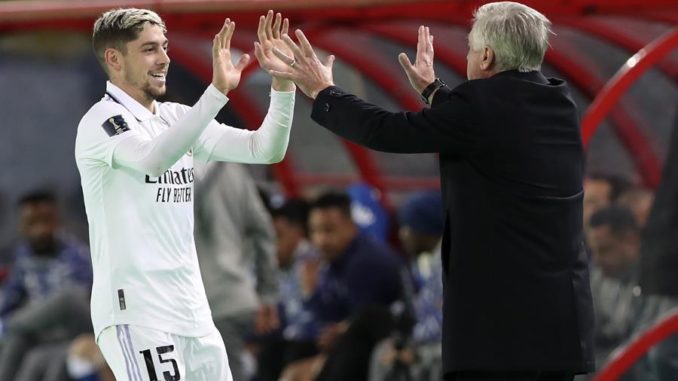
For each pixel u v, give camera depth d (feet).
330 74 63.26
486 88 60.64
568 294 60.85
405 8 94.84
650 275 89.56
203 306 62.75
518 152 60.29
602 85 105.50
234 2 95.66
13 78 180.45
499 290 60.49
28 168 181.27
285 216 113.19
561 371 61.16
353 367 98.37
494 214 60.49
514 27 61.36
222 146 64.03
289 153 126.93
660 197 90.02
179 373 61.16
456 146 60.44
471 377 61.46
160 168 58.90
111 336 61.31
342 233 104.17
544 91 61.31
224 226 93.30
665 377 88.53
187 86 138.21
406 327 98.12
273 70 62.69
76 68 180.04
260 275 97.09
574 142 62.08
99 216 61.36
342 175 126.82
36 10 98.53
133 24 61.31
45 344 107.04
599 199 93.91
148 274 60.90
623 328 89.56
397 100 116.26
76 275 112.98
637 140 102.17
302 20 96.58
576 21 100.22
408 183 124.47
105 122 60.54
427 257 102.06
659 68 100.53
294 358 107.04
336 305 105.81
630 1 91.76
